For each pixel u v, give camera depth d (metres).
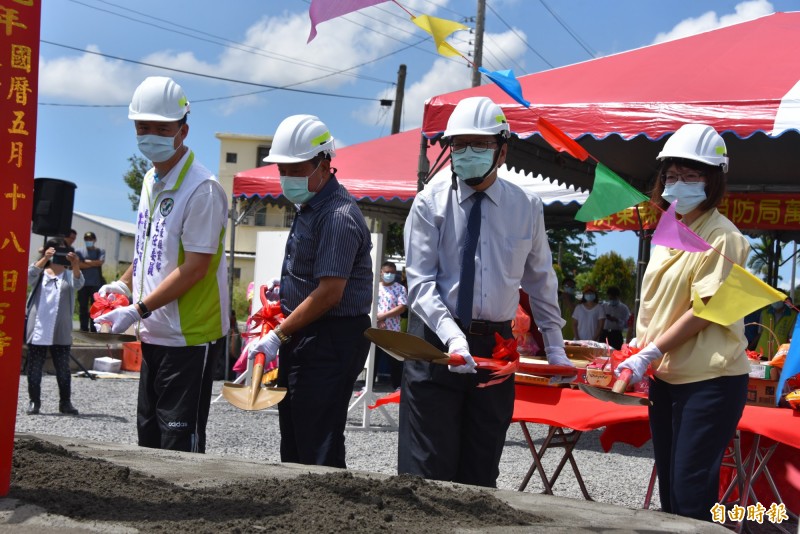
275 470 2.83
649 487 4.60
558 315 3.57
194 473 2.69
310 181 3.70
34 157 2.20
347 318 3.74
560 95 6.92
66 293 8.68
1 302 2.13
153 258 3.88
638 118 6.37
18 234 2.18
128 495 2.24
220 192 3.90
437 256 3.39
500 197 3.36
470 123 3.24
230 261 12.66
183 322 3.82
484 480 3.40
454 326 3.20
